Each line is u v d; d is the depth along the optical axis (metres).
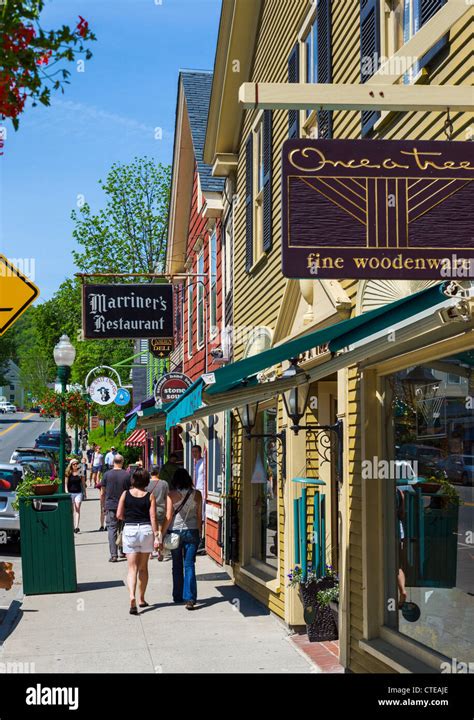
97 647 9.01
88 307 16.30
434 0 6.16
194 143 19.67
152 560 16.97
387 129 7.11
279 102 4.97
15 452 32.59
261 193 12.70
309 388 9.22
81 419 19.48
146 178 39.75
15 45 3.68
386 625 7.32
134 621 10.45
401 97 5.03
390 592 7.28
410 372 6.83
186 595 11.28
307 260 4.75
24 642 9.29
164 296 16.47
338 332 5.92
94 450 40.19
